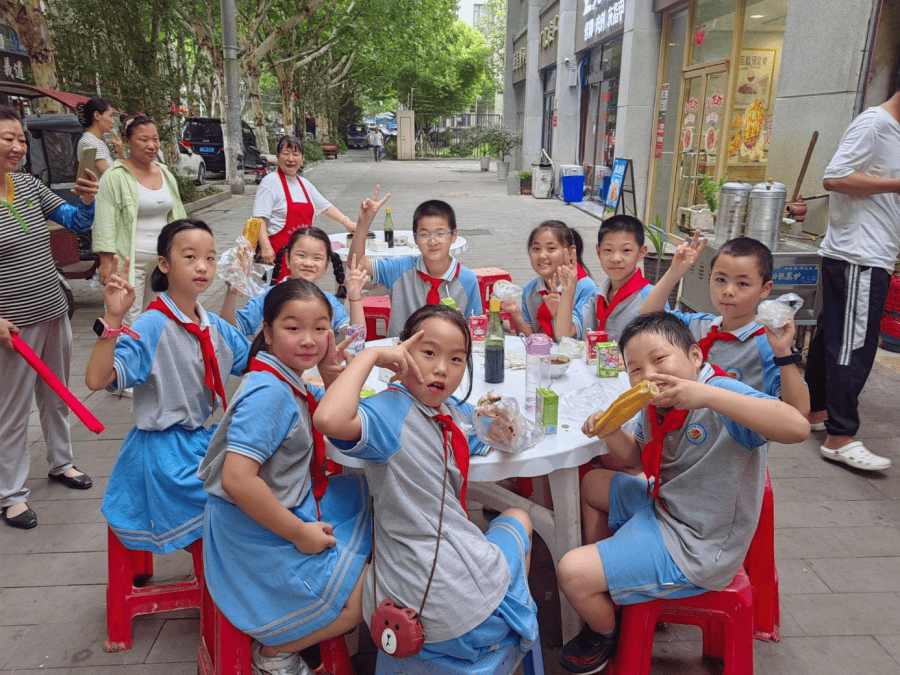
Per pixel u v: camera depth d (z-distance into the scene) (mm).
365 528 2012
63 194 7043
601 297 3193
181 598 2389
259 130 20047
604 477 2344
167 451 2268
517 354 2971
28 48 8367
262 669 1934
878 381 4672
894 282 5145
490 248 9414
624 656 2008
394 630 1676
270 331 1888
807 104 5789
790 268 4793
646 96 10594
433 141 39812
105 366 2088
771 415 1693
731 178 8555
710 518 1895
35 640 2396
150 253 4090
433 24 24719
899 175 3406
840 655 2291
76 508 3229
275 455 1851
